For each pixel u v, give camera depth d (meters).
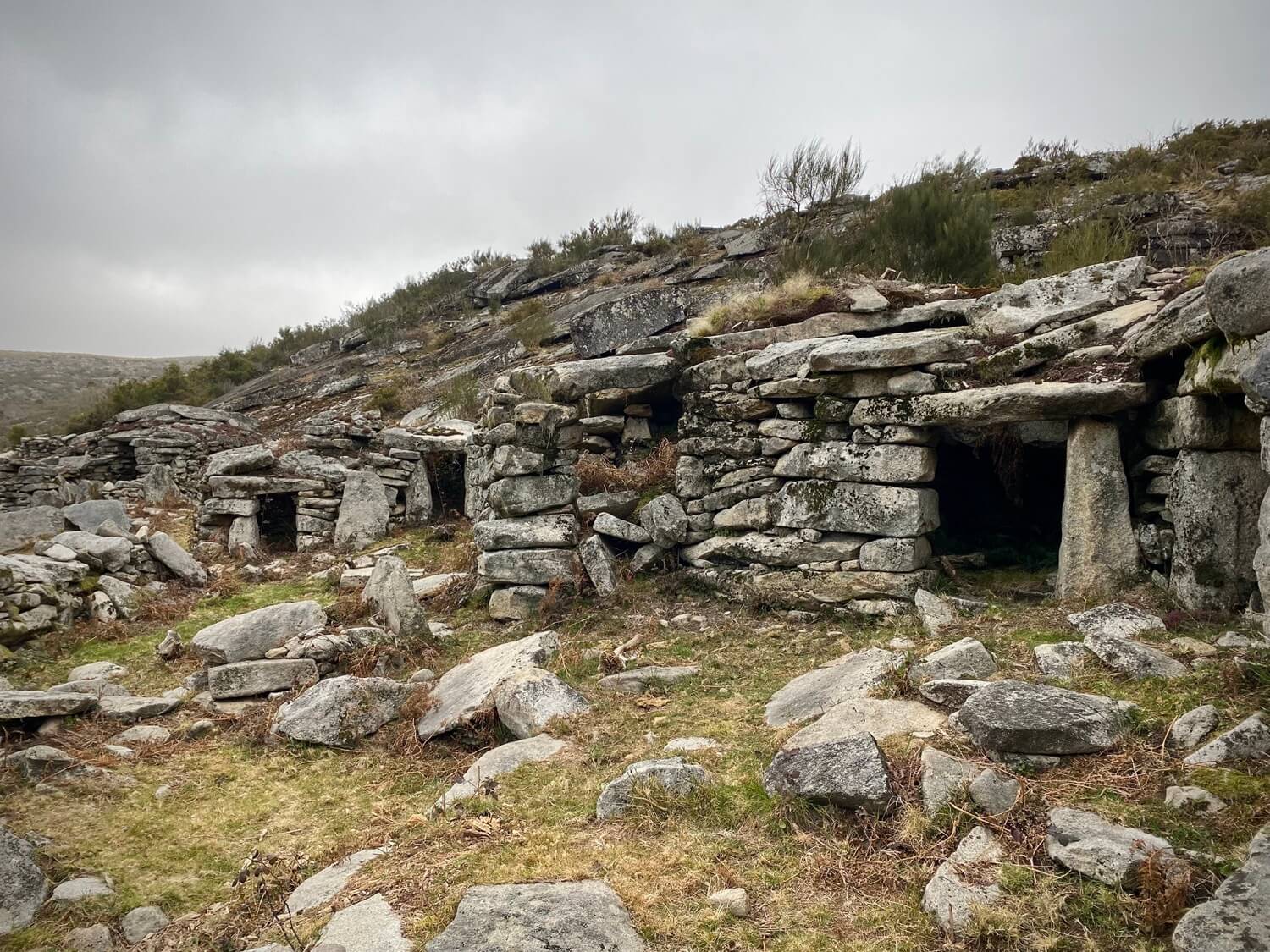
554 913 3.09
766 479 7.42
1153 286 6.79
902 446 6.61
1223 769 3.35
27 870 3.95
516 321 21.45
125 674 7.02
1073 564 5.95
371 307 28.69
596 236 27.00
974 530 7.84
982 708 3.95
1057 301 6.82
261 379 24.89
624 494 8.27
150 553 9.70
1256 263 4.00
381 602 7.44
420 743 5.50
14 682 6.86
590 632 7.08
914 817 3.47
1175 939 2.59
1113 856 2.94
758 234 18.84
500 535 7.66
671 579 7.77
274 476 11.63
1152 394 5.71
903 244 10.49
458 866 3.64
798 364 7.18
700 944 3.01
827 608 6.77
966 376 6.48
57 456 17.25
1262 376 3.75
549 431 7.87
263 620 6.99
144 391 25.84
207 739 5.81
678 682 5.79
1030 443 7.35
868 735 3.91
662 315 12.88
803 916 3.13
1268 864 2.72
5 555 8.44
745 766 4.28
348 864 3.98
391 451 12.08
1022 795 3.49
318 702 5.70
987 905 2.92
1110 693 4.22
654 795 3.98
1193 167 15.86
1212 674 4.15
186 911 3.87
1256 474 4.97
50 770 5.11
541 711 5.19
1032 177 17.75
